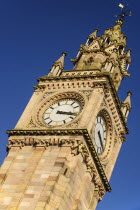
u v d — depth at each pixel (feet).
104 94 172.04
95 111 164.04
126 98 202.08
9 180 147.43
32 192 140.15
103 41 218.38
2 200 141.18
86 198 153.79
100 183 163.12
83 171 152.25
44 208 132.57
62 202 136.15
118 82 206.90
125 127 188.85
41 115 171.42
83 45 215.72
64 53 202.69
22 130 160.97
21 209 136.36
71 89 177.27
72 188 143.23
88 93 172.45
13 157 154.81
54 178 141.28
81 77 179.63
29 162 151.43
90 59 205.36
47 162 148.25
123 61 217.15
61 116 168.04
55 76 185.16
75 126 158.92
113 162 177.68
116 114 181.16
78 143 150.30
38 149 154.40
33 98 179.01
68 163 146.41
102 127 173.68
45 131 157.89
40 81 186.19
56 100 176.35
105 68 185.57
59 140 153.58
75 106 170.50
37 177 144.25
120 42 222.69
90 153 155.22
